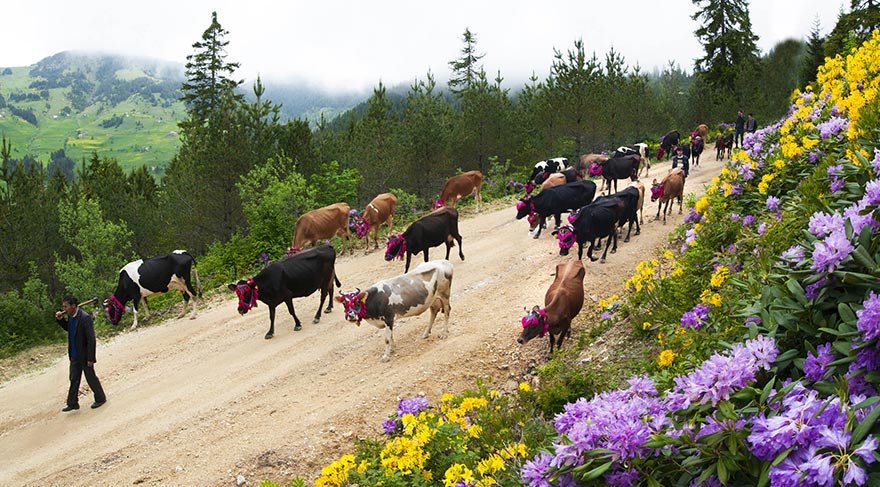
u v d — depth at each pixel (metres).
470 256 14.59
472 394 6.27
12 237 18.17
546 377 7.88
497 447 5.20
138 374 10.65
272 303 11.22
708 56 41.50
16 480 7.84
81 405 9.77
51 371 11.60
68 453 8.33
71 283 16.17
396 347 10.09
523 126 30.58
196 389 9.68
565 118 30.70
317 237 15.52
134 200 22.88
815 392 2.41
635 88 33.97
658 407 3.03
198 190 20.88
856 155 4.84
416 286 9.66
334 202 21.25
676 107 38.12
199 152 21.36
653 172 24.61
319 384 9.27
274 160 21.08
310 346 10.72
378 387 8.87
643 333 7.59
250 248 17.69
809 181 5.81
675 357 5.33
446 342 9.98
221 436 8.23
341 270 15.06
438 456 5.09
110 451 8.22
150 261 12.98
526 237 15.73
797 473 2.17
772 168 8.51
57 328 14.48
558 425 3.31
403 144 25.86
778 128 11.12
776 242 5.64
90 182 27.59
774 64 38.47
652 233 14.51
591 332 8.82
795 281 3.24
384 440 7.38
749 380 2.71
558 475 2.92
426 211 22.94
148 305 15.10
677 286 7.55
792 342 3.21
